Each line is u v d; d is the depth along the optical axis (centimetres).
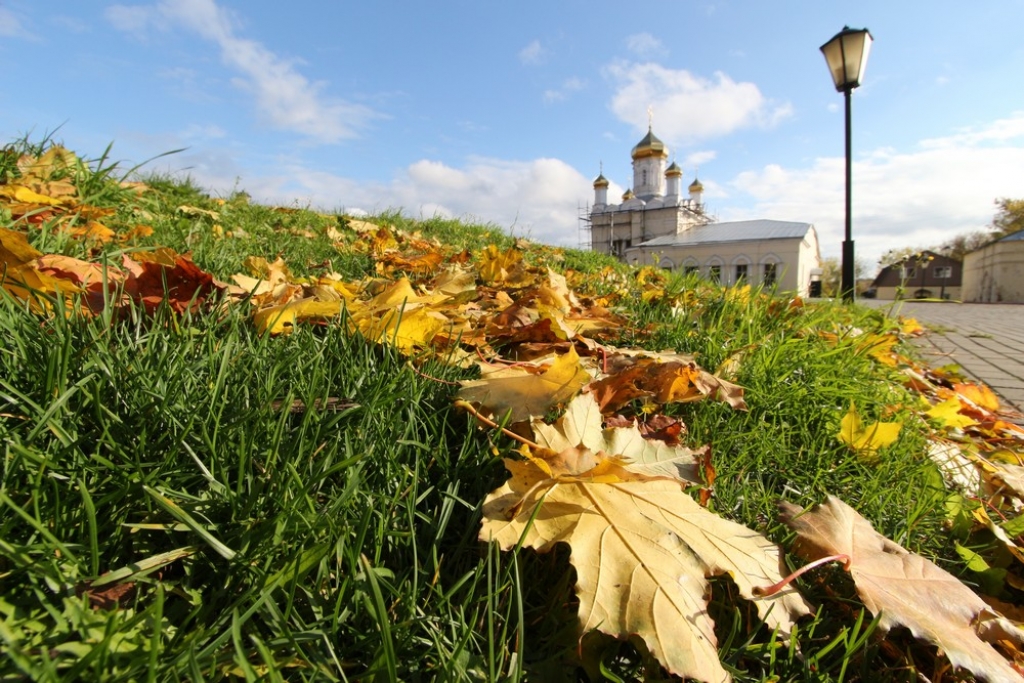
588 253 735
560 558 95
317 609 74
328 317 157
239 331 138
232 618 65
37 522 65
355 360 137
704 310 283
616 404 157
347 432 101
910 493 139
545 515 93
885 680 88
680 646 74
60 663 57
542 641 84
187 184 491
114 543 76
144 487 70
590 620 77
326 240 388
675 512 99
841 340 260
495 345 187
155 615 55
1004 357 480
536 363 155
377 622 71
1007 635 96
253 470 92
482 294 269
